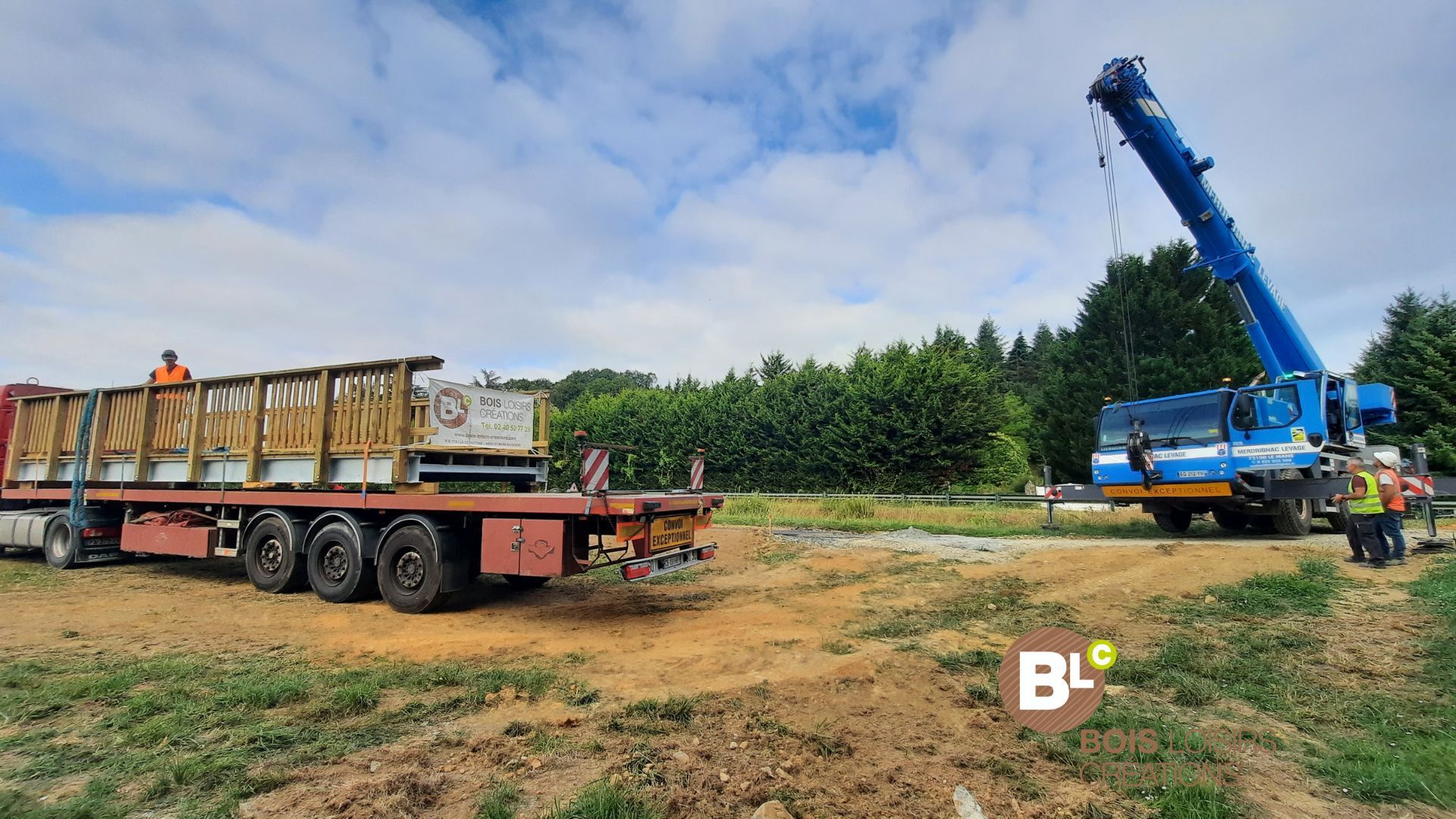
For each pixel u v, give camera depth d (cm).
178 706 438
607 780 333
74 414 1106
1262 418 1262
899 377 2697
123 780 338
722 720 419
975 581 888
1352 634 616
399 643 610
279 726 405
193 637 631
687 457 3159
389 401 781
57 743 383
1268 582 812
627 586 905
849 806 316
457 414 789
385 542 760
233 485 904
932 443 2658
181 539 909
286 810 310
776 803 306
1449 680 488
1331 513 1446
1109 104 1469
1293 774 362
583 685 487
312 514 861
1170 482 1312
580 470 656
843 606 755
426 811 310
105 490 1024
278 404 870
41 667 519
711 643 601
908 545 1265
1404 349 2609
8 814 302
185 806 314
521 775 345
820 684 484
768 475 2998
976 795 330
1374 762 365
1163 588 813
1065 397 2942
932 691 474
